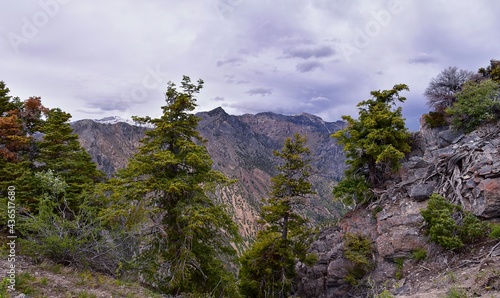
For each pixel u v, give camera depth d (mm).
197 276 15289
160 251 14539
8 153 17906
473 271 11625
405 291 13555
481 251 12992
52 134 19562
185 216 13633
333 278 20547
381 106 24672
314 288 22000
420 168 22406
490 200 14797
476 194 15844
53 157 20016
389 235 18297
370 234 20562
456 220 14961
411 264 16203
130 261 12250
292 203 22391
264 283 22781
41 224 10398
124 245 12812
